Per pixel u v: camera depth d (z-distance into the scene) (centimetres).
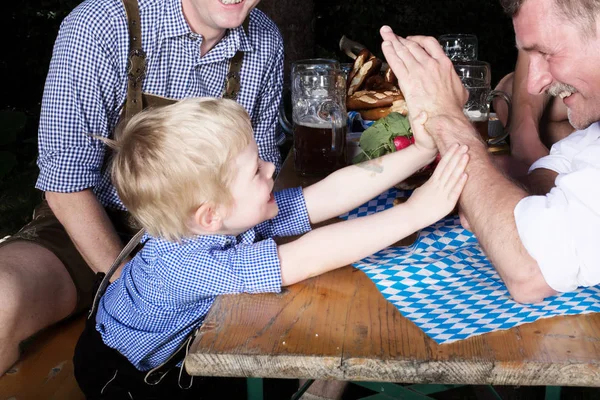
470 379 124
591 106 163
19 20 628
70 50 211
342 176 188
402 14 763
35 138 541
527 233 142
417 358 124
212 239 161
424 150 187
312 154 222
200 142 150
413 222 162
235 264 153
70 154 215
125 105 222
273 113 259
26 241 225
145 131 154
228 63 237
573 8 150
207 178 151
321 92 220
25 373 202
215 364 128
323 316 140
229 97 241
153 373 181
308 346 129
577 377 121
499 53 772
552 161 184
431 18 765
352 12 756
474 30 769
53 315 220
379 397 182
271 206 164
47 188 217
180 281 159
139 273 171
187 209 154
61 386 196
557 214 140
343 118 223
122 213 233
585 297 144
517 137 260
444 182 163
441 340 129
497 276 156
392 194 204
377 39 766
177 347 177
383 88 272
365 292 150
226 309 145
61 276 223
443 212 162
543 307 141
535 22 156
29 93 630
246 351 128
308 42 505
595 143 157
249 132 158
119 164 158
